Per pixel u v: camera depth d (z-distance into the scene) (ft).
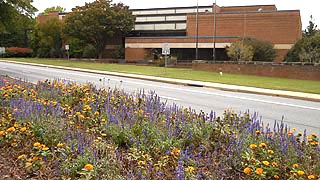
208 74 109.09
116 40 213.66
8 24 93.81
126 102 27.48
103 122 20.13
